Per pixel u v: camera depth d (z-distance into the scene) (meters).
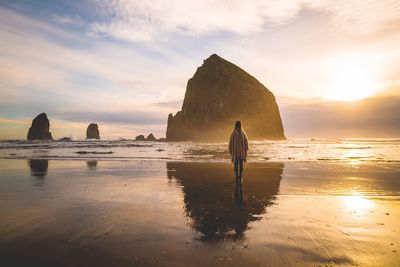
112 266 3.61
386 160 19.95
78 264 3.66
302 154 26.95
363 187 9.53
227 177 12.02
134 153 29.50
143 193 8.59
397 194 8.38
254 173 13.19
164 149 39.16
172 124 129.38
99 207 6.80
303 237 4.69
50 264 3.66
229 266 3.60
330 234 4.84
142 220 5.68
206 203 7.25
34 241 4.48
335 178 11.58
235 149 9.87
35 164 17.89
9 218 5.81
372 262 3.74
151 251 4.09
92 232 4.93
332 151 32.56
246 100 128.50
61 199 7.71
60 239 4.57
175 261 3.75
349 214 6.17
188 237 4.69
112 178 11.81
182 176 12.38
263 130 127.50
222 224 5.44
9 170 14.68
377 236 4.75
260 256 3.91
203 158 22.69
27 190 9.10
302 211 6.44
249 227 5.25
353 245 4.33
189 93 132.50
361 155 25.61
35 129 152.50
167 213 6.25
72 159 21.78
